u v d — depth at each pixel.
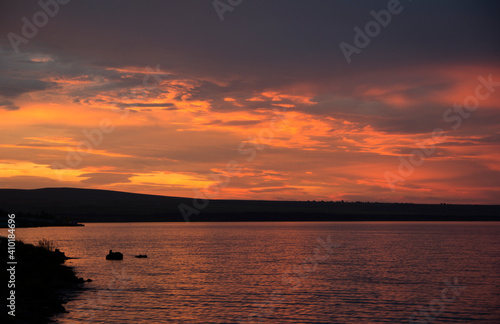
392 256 99.75
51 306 38.22
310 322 37.94
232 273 67.75
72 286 50.25
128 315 38.66
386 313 41.28
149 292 49.62
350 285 56.81
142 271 68.38
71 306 40.19
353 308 43.16
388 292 51.72
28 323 32.38
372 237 191.12
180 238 181.12
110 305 41.75
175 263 81.06
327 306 43.91
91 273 64.31
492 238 182.12
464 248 125.56
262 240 169.12
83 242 143.25
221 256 98.00
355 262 86.12
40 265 54.44
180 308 42.00
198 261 86.06
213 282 58.12
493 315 40.84
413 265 80.69
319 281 60.03
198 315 39.50
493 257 97.25
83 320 35.91
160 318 38.12
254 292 51.00
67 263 76.25
